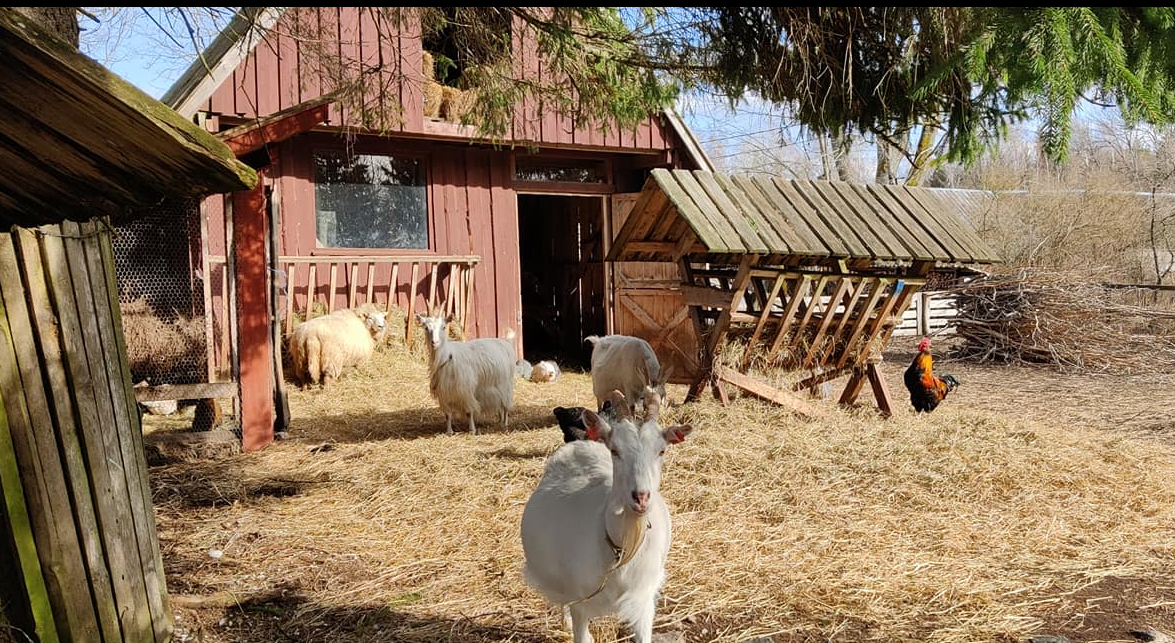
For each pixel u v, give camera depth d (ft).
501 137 25.35
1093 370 50.26
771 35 17.11
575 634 13.06
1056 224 65.72
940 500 22.31
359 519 21.26
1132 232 70.95
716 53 18.30
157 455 27.45
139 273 28.50
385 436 31.09
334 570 17.83
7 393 10.90
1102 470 25.00
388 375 41.93
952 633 14.98
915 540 19.56
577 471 13.65
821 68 17.29
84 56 8.86
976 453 25.79
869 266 33.60
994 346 55.06
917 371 32.78
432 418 34.40
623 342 30.58
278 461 27.30
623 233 31.35
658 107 22.82
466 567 17.93
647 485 11.12
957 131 16.48
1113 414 35.76
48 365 11.62
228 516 21.63
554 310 61.36
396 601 16.20
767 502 21.89
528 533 13.50
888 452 25.71
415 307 46.24
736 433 27.30
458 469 25.53
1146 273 75.66
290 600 16.29
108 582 12.50
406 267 46.01
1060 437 29.09
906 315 68.95
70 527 11.76
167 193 11.57
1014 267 58.44
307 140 42.73
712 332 29.68
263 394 29.22
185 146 9.93
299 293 42.42
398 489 23.67
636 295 46.21
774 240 28.17
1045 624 15.43
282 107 39.45
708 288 29.84
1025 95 12.87
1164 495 22.94
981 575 17.62
